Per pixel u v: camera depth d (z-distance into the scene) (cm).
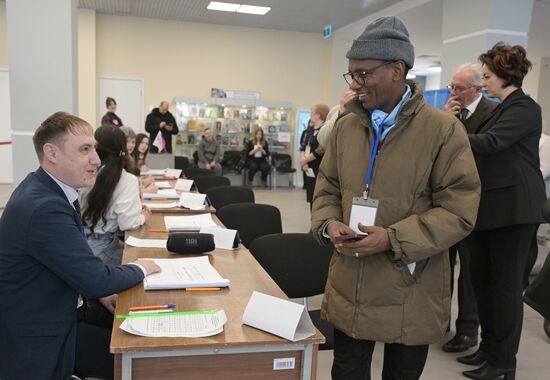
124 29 1012
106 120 849
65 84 458
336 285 162
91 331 185
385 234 143
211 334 132
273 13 955
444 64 698
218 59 1077
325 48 1134
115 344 124
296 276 247
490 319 249
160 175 535
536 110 231
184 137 1051
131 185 261
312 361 135
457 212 143
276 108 1107
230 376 131
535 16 852
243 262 205
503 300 241
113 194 254
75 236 146
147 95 1044
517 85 233
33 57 451
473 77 259
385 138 150
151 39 1031
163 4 912
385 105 149
